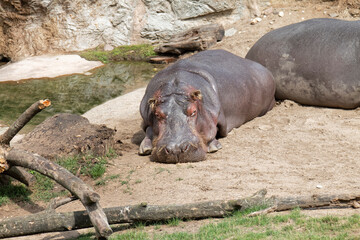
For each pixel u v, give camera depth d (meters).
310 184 27.77
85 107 51.62
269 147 35.31
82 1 79.50
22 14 79.81
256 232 21.00
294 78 45.53
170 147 32.94
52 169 25.98
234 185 28.53
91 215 22.30
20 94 57.81
